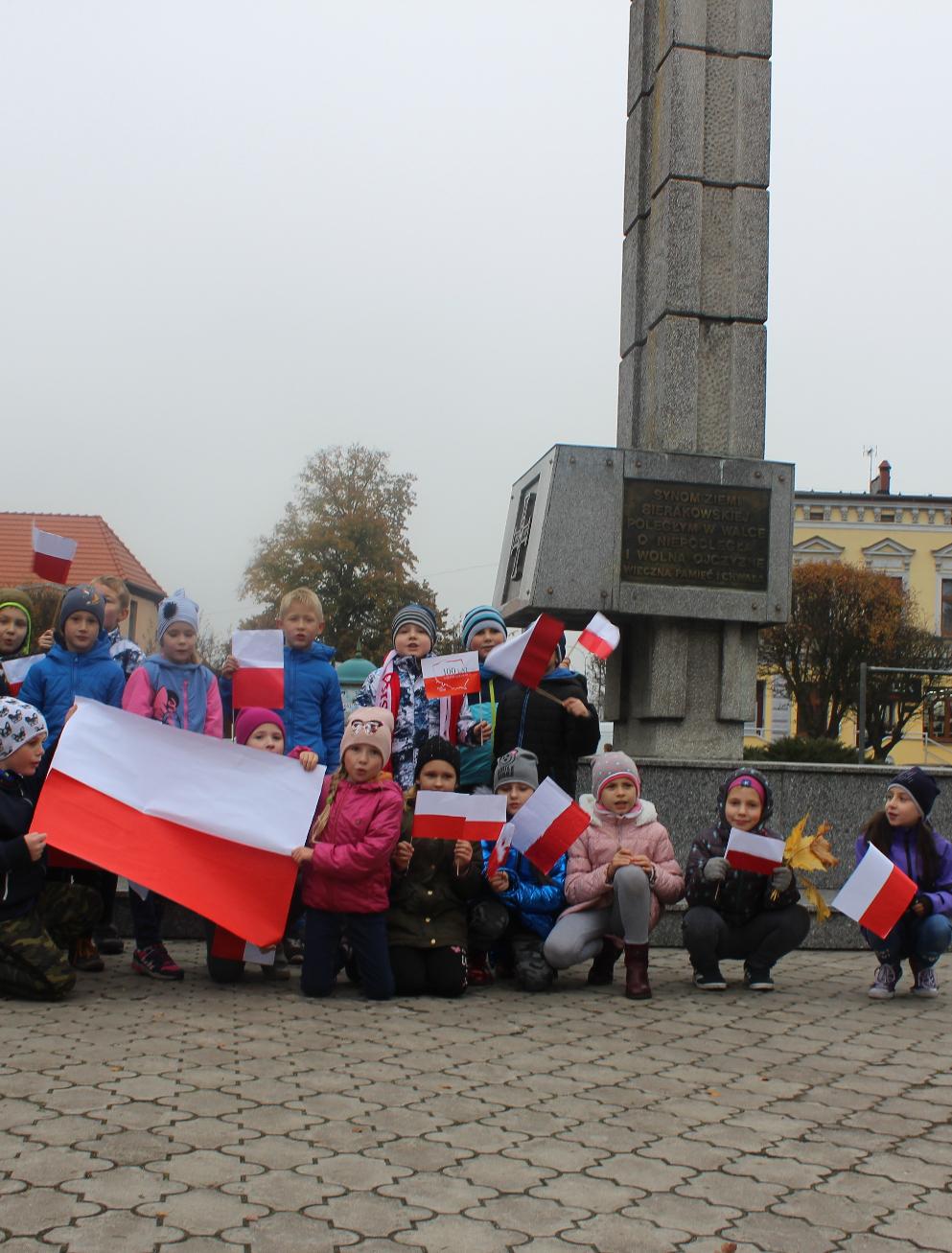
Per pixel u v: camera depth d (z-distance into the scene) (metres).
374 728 5.89
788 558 9.09
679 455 8.98
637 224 9.87
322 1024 5.21
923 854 6.39
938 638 39.47
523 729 6.87
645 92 9.92
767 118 9.52
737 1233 2.98
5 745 5.58
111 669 6.78
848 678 38.12
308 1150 3.47
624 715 9.51
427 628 6.83
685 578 8.91
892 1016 5.75
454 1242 2.87
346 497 46.00
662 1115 3.95
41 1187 3.13
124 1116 3.74
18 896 5.55
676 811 8.07
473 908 6.28
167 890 5.80
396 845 5.88
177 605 6.68
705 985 6.30
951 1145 3.74
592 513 8.83
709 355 9.40
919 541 50.28
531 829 5.85
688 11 9.48
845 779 8.36
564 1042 4.98
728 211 9.49
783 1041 5.12
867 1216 3.13
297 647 7.13
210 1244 2.81
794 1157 3.57
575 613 8.94
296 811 5.98
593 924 6.20
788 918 6.29
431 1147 3.54
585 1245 2.87
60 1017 5.20
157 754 6.00
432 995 5.96
